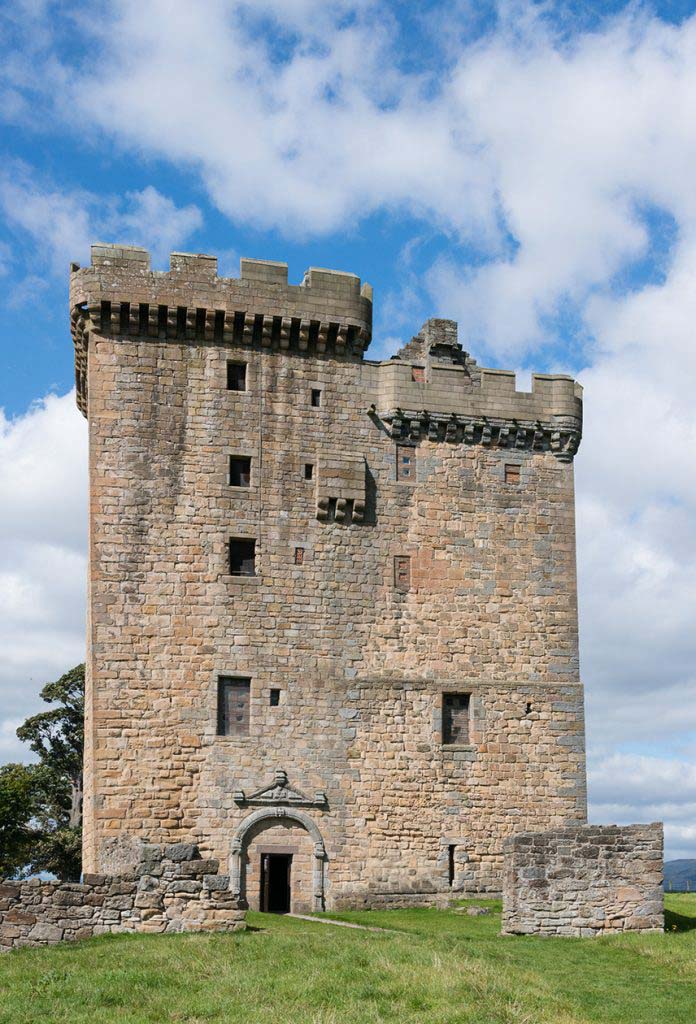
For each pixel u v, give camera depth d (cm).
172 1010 2511
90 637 4716
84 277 4862
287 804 4700
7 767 7869
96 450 4794
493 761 4981
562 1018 2541
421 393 5181
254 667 4781
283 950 3080
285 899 4775
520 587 5175
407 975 2812
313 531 4953
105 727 4603
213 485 4862
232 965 2892
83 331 4956
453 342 5338
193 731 4662
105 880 3378
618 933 3688
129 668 4659
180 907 3416
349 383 5116
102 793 4553
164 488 4819
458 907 4659
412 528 5094
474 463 5234
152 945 3116
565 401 5350
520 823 4953
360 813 4788
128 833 4538
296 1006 2533
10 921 3256
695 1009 2731
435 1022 2452
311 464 5006
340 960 2952
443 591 5078
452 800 4900
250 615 4812
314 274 5088
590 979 3036
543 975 3047
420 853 4819
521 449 5312
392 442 5147
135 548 4753
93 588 4694
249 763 4700
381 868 4766
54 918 3303
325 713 4828
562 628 5188
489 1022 2464
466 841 4875
